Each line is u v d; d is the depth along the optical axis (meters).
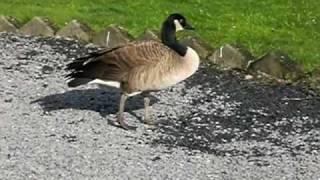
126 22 18.50
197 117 12.57
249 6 19.58
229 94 13.86
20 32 17.95
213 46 16.64
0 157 10.41
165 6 19.77
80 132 11.55
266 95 13.82
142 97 13.47
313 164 10.62
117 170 10.12
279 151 11.13
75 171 10.03
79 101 13.09
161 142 11.34
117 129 11.79
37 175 9.86
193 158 10.72
